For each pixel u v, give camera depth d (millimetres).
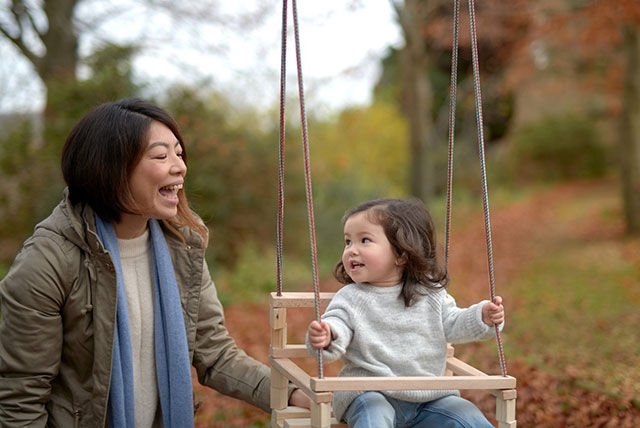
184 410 2258
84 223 2131
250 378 2482
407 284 2406
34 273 2023
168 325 2268
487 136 20875
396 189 17156
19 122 8859
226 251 9742
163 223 2377
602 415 4000
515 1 12812
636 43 12297
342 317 2311
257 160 10203
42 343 2045
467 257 12508
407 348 2359
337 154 15555
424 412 2326
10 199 8414
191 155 9148
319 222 11352
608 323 6652
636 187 12930
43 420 2090
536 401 4297
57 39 9438
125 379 2146
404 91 17281
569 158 28406
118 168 2104
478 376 2199
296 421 2262
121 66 8812
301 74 1968
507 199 22203
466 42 14953
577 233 14570
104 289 2098
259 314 7859
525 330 6621
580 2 11375
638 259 10414
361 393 2262
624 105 12875
